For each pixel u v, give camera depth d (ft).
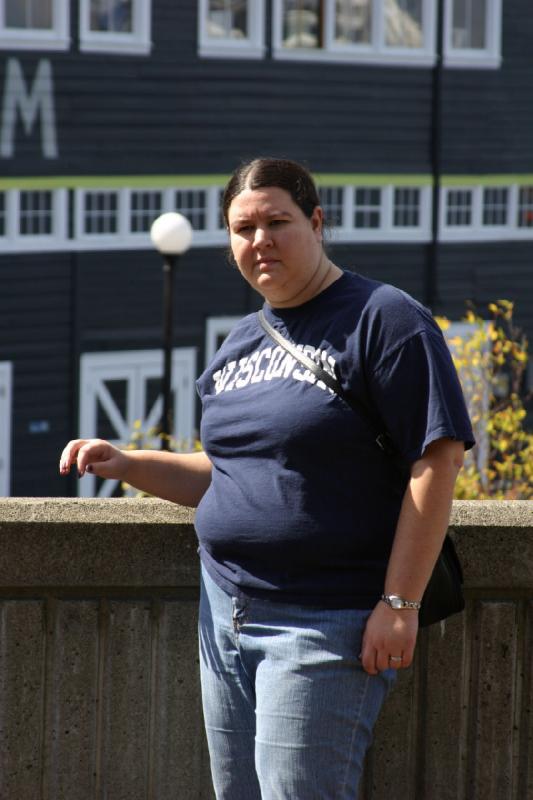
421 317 11.55
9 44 73.05
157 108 78.28
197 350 81.71
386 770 14.38
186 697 14.23
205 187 80.59
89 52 75.56
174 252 57.57
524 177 91.61
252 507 11.85
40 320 76.23
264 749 11.76
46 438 76.95
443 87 87.35
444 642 14.28
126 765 14.24
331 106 83.76
